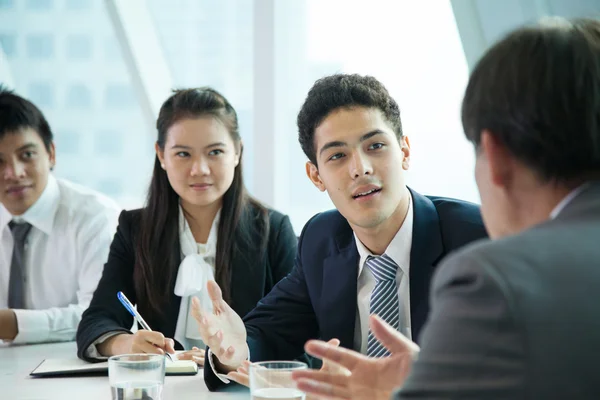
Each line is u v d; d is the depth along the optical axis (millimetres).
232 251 2354
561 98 814
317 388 1136
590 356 687
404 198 1729
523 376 687
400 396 768
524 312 701
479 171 895
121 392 1422
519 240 765
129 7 4109
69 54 4457
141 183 4422
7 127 2678
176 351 2064
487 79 862
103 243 2799
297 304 1940
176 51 4297
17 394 1620
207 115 2295
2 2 4492
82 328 2109
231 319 1659
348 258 1817
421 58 3523
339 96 1657
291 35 4020
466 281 751
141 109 4301
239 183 2396
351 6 3760
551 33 847
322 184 1804
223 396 1604
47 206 2787
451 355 726
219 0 4203
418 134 3533
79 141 4473
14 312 2402
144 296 2322
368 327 1775
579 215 789
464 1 3109
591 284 716
